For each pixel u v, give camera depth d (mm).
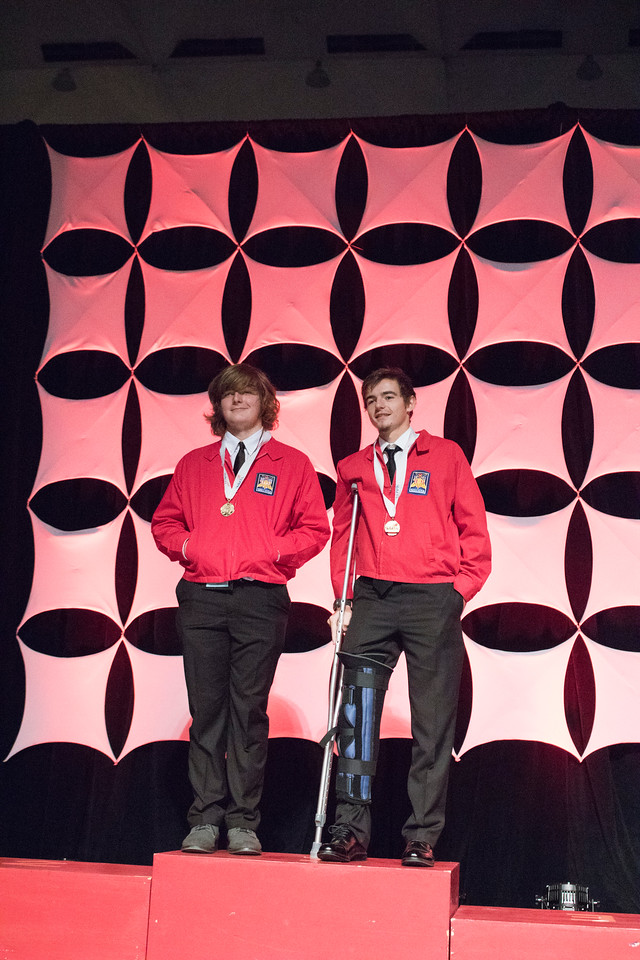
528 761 3205
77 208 3746
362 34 4098
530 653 3266
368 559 2799
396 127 3654
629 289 3455
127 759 3363
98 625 3457
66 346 3648
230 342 3578
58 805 3350
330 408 3482
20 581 3500
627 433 3365
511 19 3980
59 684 3432
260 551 2795
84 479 3551
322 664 3344
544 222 3523
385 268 3553
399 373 2943
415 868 2393
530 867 3121
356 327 3525
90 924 2477
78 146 3799
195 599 2814
